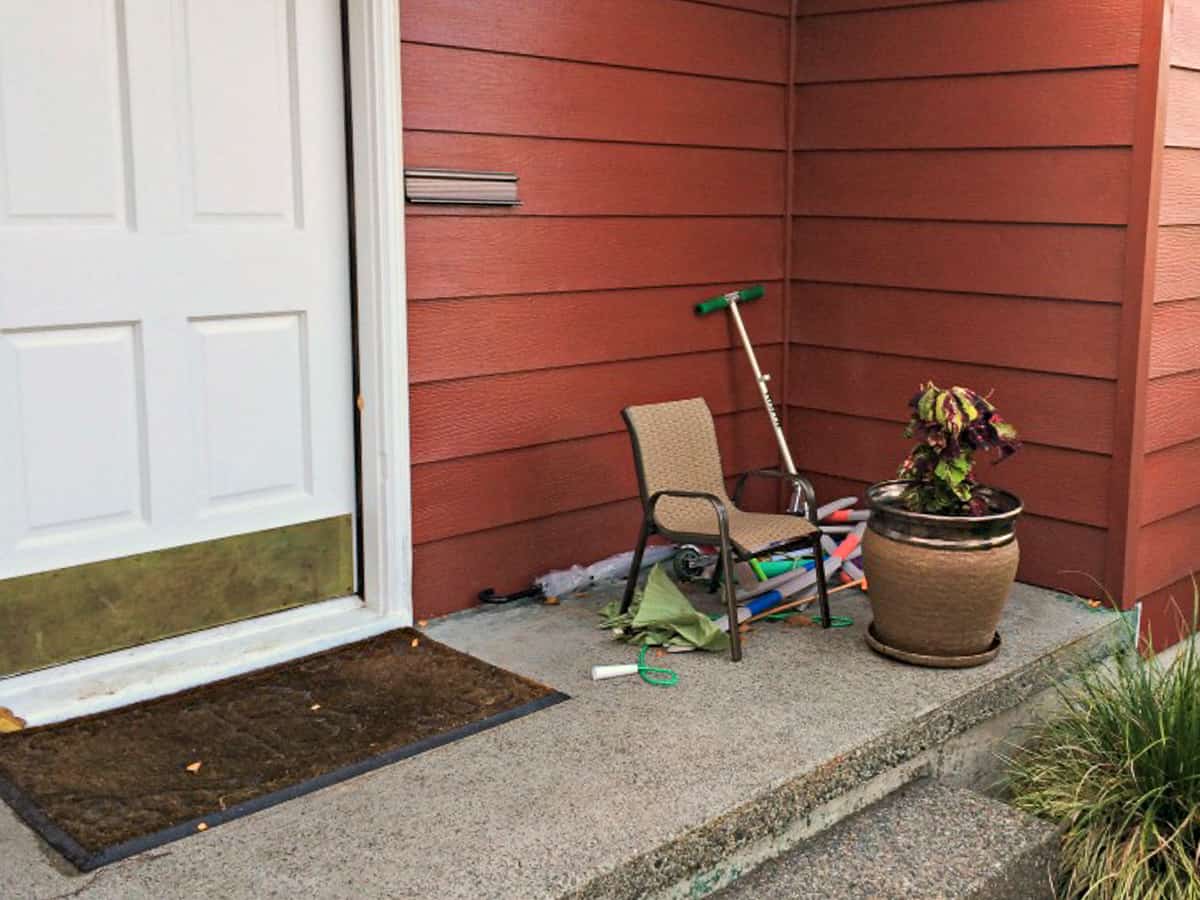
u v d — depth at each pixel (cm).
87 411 307
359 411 356
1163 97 365
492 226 369
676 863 253
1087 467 393
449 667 335
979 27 400
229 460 334
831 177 446
